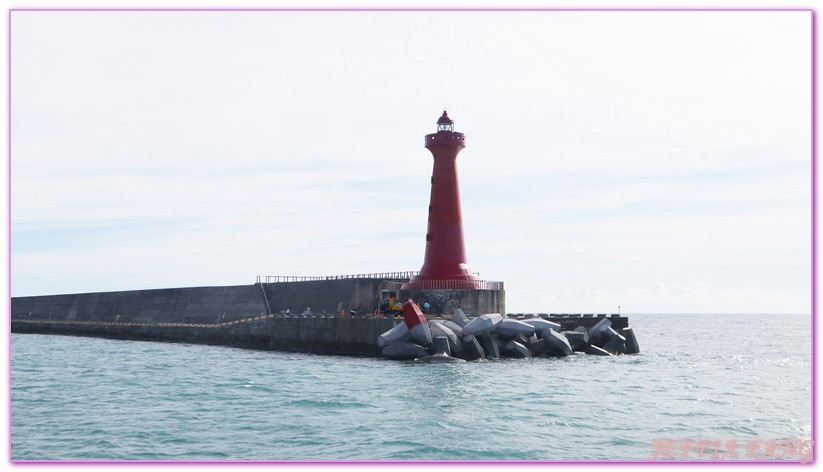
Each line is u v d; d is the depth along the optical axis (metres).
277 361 58.34
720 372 53.62
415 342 56.12
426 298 63.16
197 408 36.22
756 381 48.03
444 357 53.56
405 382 44.03
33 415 34.78
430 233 65.62
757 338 113.44
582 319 65.81
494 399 37.97
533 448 27.75
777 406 37.25
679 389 42.84
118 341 89.19
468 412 34.44
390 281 71.06
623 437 29.64
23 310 109.25
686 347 86.38
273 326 70.62
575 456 26.66
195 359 62.28
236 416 34.03
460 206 66.06
